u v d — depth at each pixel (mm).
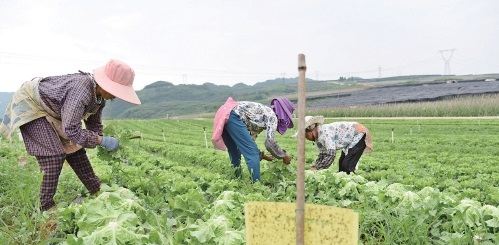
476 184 8086
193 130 38625
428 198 5418
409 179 8438
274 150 7590
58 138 5703
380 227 5188
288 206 2447
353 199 6426
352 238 2301
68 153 6008
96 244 3859
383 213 5297
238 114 7707
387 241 4594
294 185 6984
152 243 3961
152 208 5516
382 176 9211
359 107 59125
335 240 2340
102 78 5551
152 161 12125
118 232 3924
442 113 48938
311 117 8172
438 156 13648
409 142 20969
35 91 5484
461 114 47688
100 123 6297
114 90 5508
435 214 4895
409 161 12328
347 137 8422
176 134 32438
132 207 4637
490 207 4902
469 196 6930
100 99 5945
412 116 51250
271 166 7828
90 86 5570
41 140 5582
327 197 6289
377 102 69125
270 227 2492
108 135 6238
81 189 7277
